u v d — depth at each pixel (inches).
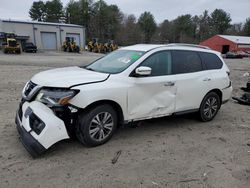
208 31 4101.9
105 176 140.8
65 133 155.3
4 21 1700.3
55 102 155.4
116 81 174.6
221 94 244.8
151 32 3902.6
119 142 183.6
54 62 861.2
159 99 196.2
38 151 148.6
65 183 132.9
